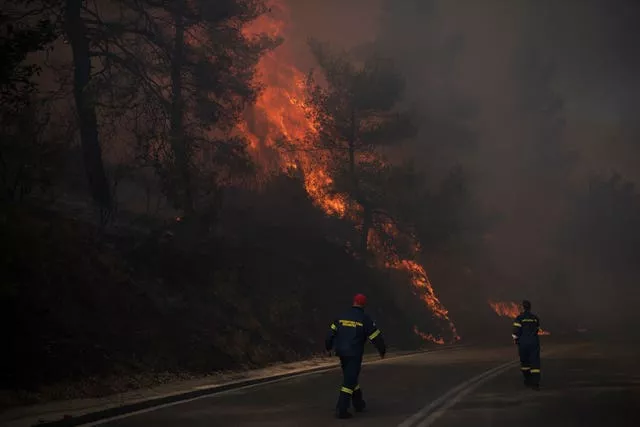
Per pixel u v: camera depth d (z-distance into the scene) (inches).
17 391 418.0
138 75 833.5
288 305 876.6
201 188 812.6
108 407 399.5
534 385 530.6
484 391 511.5
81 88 794.8
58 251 599.8
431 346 1149.1
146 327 610.5
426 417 386.0
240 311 770.2
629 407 426.0
